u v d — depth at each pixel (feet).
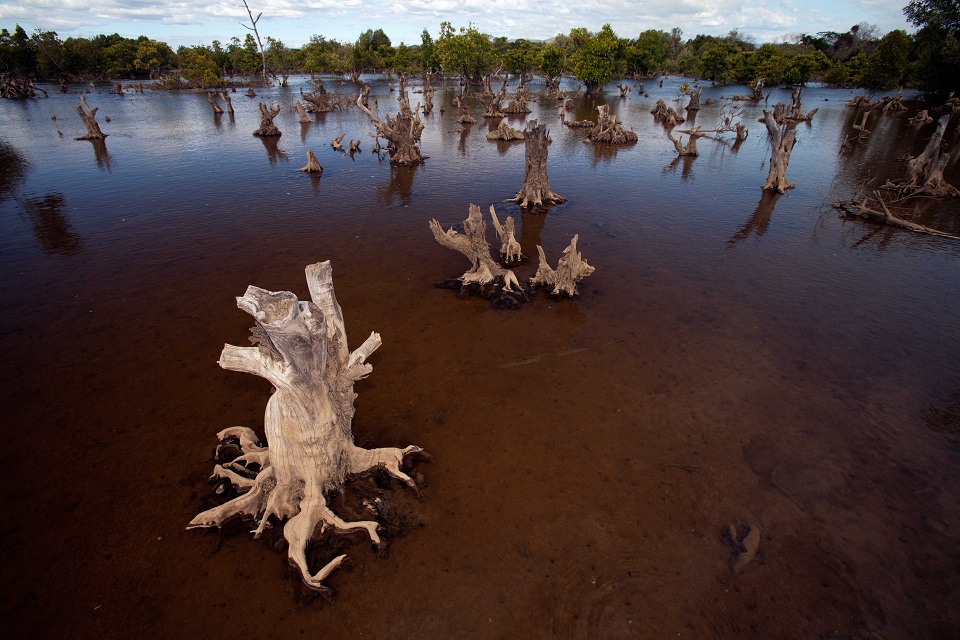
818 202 90.12
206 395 38.06
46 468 31.37
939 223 79.51
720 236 73.41
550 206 87.20
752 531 27.86
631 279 58.75
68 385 38.99
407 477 29.68
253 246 68.08
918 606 24.39
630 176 109.50
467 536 27.37
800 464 32.53
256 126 177.58
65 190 93.30
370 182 102.58
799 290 56.39
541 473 31.55
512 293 54.13
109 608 23.56
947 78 201.87
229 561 25.82
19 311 50.24
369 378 40.42
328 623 23.09
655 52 363.15
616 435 34.81
